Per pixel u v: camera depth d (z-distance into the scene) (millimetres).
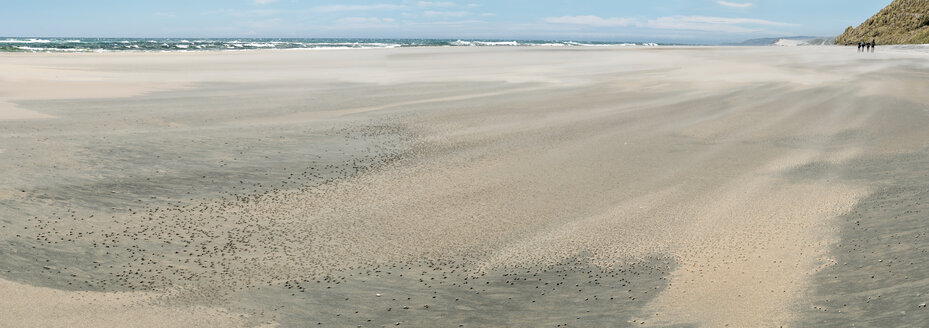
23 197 8016
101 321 5086
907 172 9961
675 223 7973
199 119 14820
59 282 5809
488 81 25734
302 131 13555
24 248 6480
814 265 6426
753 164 10945
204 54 49406
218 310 5406
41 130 12406
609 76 27969
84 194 8414
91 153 10586
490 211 8477
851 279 5930
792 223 7836
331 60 42031
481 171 10531
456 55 50312
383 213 8336
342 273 6387
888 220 7617
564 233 7645
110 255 6566
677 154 11766
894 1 101875
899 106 17047
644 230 7727
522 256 6926
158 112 15727
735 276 6266
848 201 8586
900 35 93750
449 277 6336
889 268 6074
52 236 6902
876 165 10555
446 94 20891
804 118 15477
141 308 5379
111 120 14141
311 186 9477
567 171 10555
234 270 6371
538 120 15445
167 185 9133
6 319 4980
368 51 59562
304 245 7145
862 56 46406
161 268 6328
